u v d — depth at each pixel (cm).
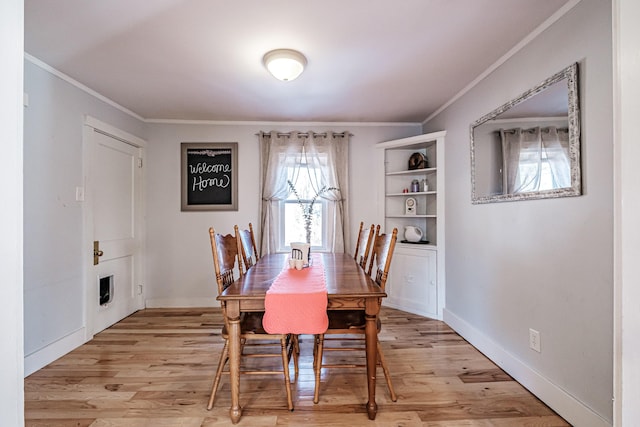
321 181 354
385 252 181
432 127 335
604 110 136
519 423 155
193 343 252
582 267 148
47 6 157
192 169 352
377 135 366
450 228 292
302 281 175
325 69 228
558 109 161
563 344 160
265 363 216
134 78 242
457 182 278
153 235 348
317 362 171
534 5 158
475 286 246
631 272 69
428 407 167
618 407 72
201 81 248
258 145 357
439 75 239
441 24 174
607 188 136
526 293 187
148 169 347
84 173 256
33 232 209
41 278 214
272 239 348
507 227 206
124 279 313
